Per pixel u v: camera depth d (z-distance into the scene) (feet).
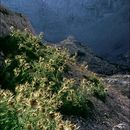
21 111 31.37
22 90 41.45
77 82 63.87
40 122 31.71
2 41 60.34
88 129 47.52
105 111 58.65
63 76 61.16
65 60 68.44
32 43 67.15
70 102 49.57
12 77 49.70
